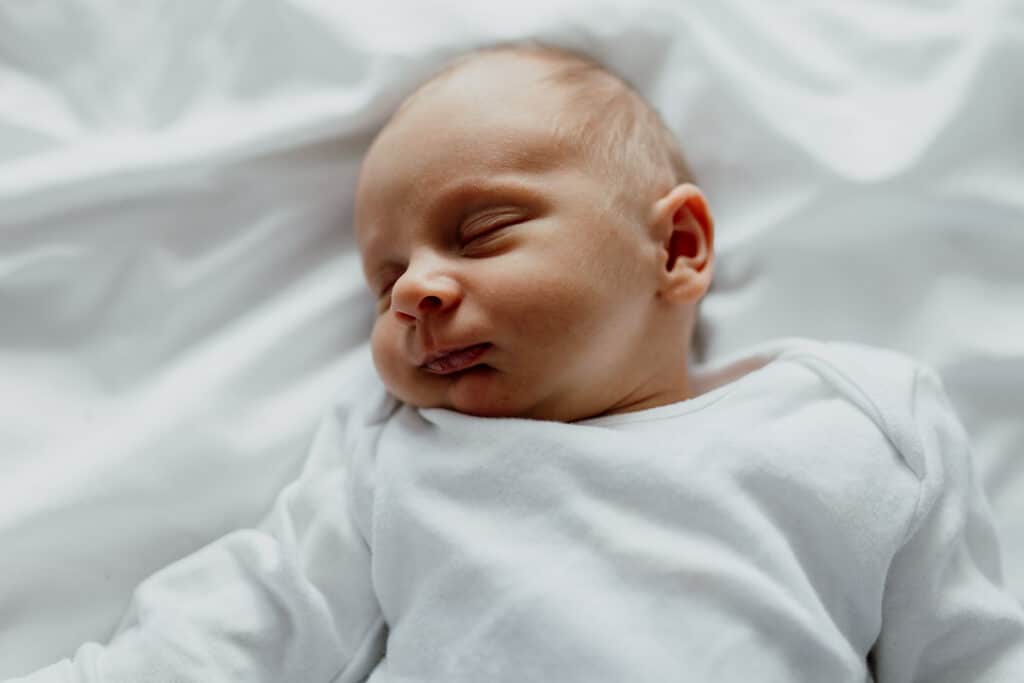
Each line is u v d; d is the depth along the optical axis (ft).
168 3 3.44
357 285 3.35
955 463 2.72
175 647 2.61
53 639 2.93
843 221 3.22
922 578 2.63
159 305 3.26
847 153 3.20
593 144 2.80
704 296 3.30
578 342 2.64
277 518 2.88
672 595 2.47
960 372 3.15
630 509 2.57
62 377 3.17
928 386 2.80
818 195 3.19
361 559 2.83
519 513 2.62
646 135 2.99
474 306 2.60
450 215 2.71
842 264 3.24
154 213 3.30
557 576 2.51
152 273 3.27
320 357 3.29
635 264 2.77
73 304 3.23
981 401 3.16
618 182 2.80
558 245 2.64
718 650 2.41
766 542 2.52
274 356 3.20
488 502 2.65
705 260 2.97
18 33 3.40
